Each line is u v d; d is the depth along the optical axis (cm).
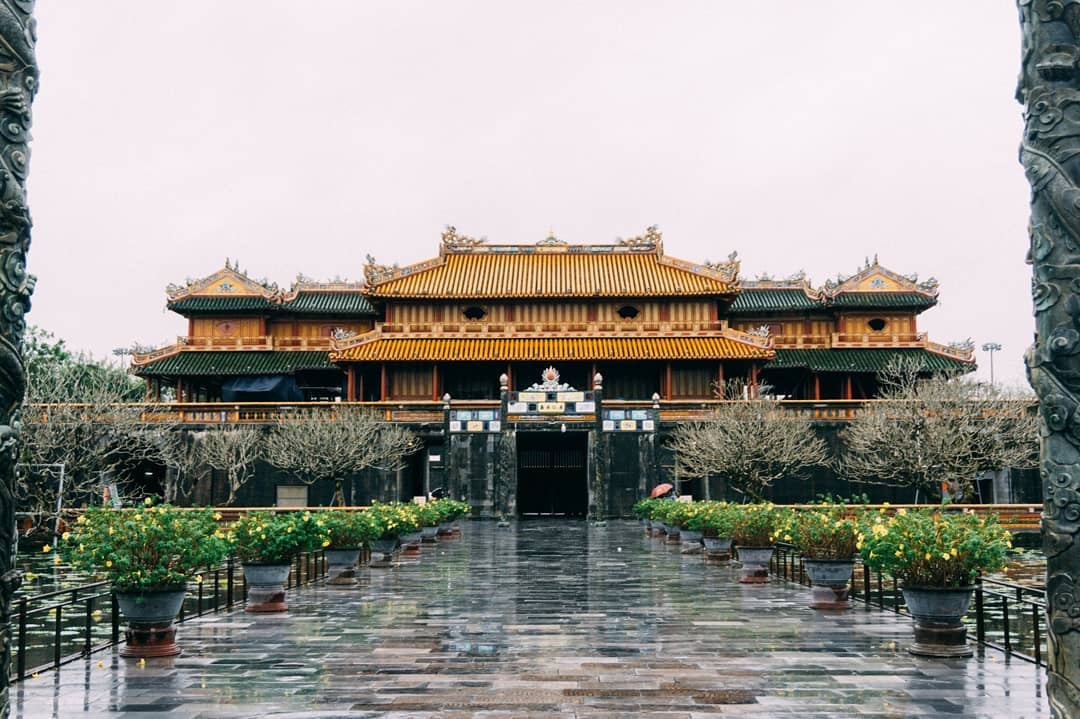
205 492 7706
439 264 9556
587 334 8912
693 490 7712
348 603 2384
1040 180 882
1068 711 859
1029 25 905
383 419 7731
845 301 9506
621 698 1323
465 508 5938
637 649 1705
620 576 3055
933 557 1611
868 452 6994
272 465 7725
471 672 1505
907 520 1700
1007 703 1285
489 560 3706
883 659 1602
